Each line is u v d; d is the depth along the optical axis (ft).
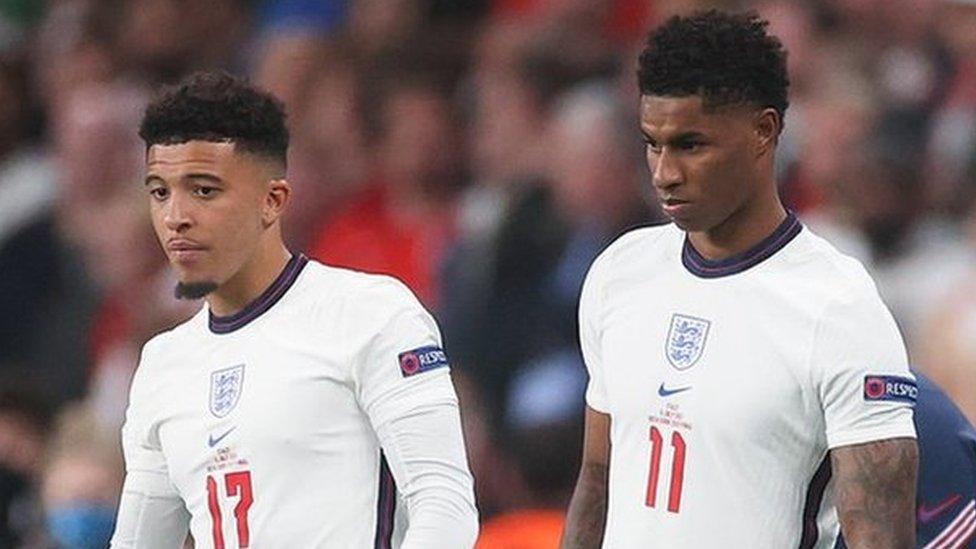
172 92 65.82
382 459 65.98
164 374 67.56
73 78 149.48
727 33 62.64
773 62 63.21
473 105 136.46
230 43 150.10
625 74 130.11
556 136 127.03
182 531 69.46
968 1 138.00
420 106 135.13
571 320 120.88
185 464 66.69
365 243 131.75
